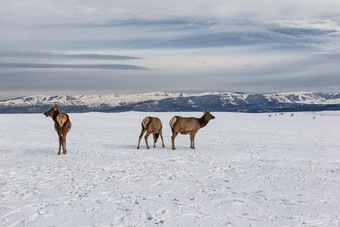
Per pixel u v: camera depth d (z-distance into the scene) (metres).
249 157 15.49
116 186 9.59
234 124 39.34
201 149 18.19
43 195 8.63
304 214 7.07
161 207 7.64
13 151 16.91
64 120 16.00
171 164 13.35
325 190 8.93
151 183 9.98
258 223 6.59
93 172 11.68
